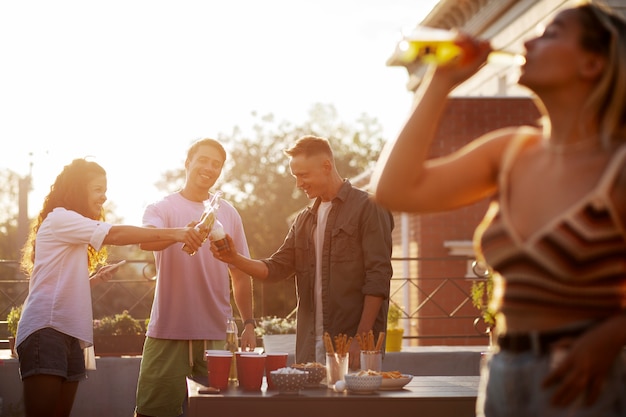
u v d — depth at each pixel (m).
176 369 4.71
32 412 4.08
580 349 1.58
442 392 3.31
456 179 1.86
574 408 1.59
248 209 44.78
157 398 4.71
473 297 8.23
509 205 1.73
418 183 1.86
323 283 4.18
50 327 4.13
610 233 1.58
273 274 4.33
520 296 1.66
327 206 4.24
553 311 1.63
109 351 6.65
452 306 11.94
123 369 6.56
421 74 17.89
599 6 1.69
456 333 11.93
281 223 44.50
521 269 1.67
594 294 1.60
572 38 1.66
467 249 11.92
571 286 1.61
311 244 4.28
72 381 4.31
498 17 15.22
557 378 1.60
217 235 4.18
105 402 6.52
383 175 1.86
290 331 8.06
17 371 6.50
